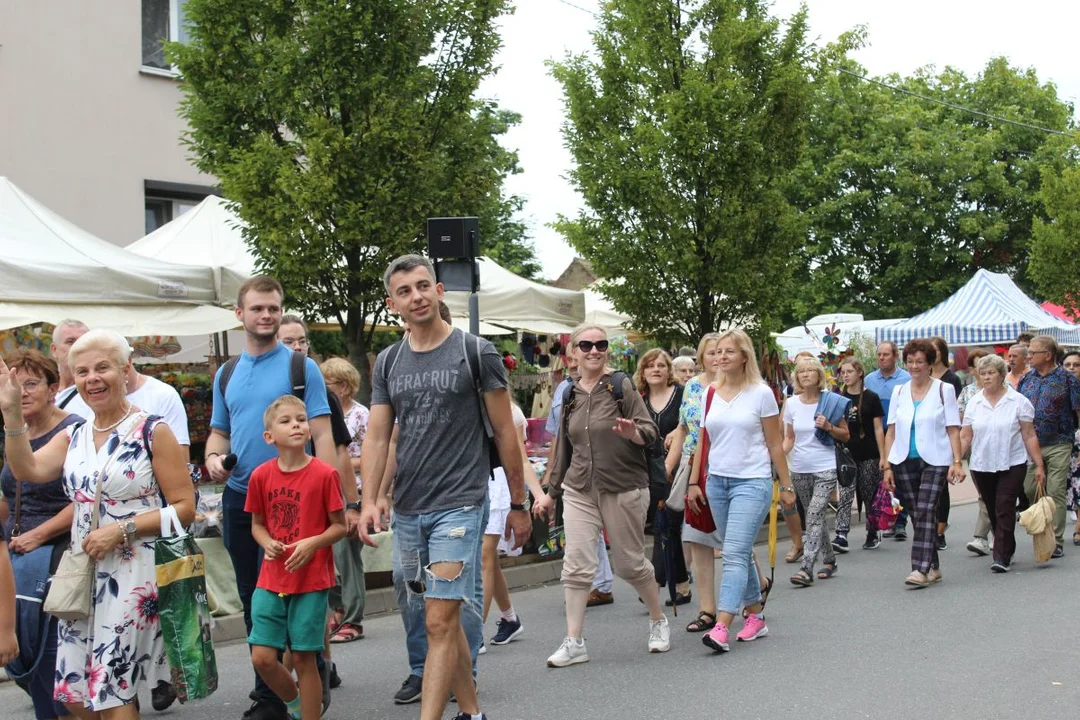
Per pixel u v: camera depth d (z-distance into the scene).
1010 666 6.53
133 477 4.57
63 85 16.83
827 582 9.98
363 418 8.11
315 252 11.30
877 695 5.98
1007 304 23.12
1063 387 11.01
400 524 5.09
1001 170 40.84
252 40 11.97
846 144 41.00
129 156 17.62
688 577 9.27
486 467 5.11
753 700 5.98
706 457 7.57
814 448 10.08
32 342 11.76
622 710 5.89
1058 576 9.77
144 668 4.59
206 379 12.93
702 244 15.40
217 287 11.24
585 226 15.76
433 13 11.95
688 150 14.99
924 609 8.45
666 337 15.91
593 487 7.11
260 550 5.71
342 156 11.31
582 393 7.29
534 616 8.98
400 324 12.54
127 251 11.16
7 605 4.23
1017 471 10.17
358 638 8.20
